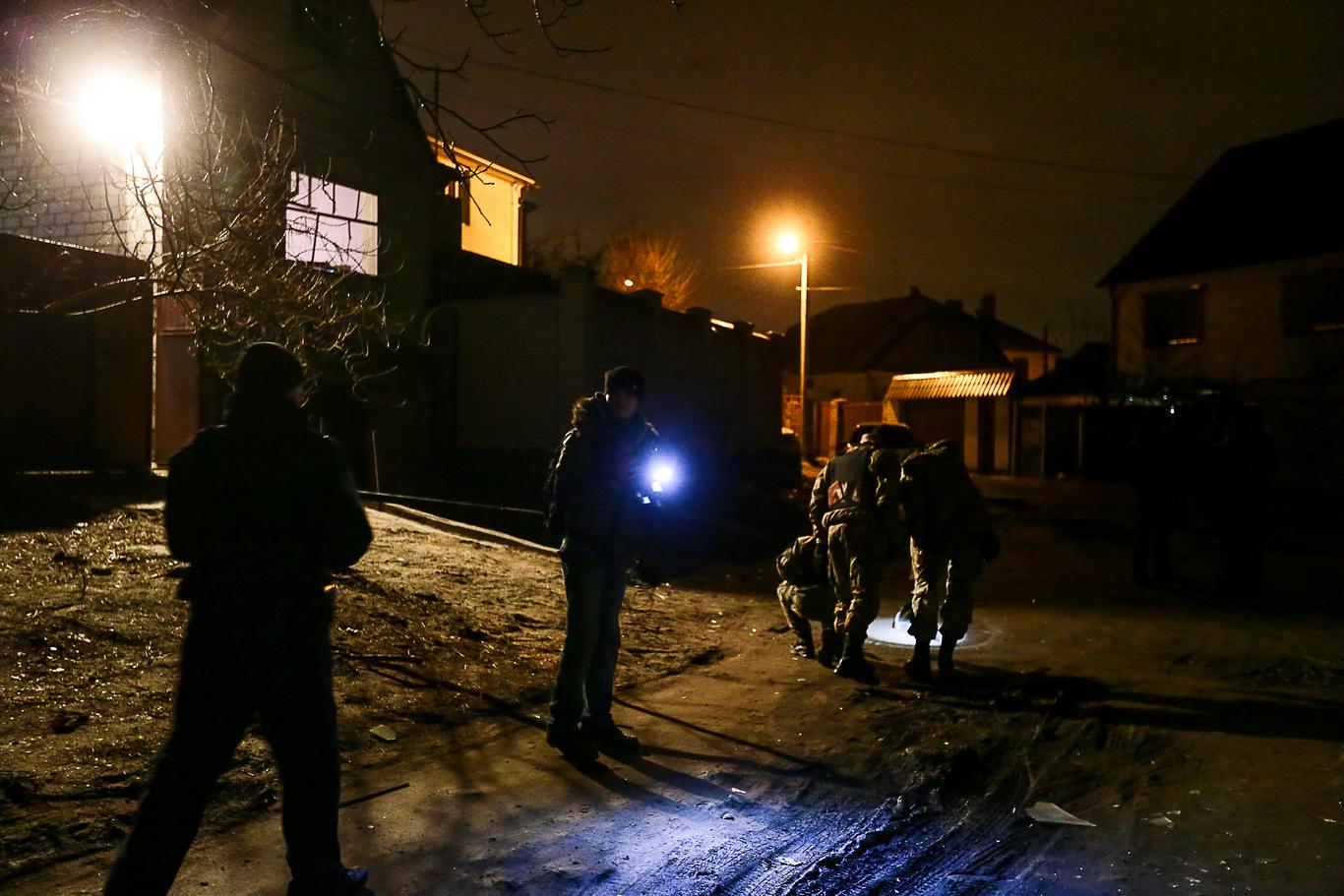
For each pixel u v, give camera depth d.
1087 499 23.77
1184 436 10.98
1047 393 32.16
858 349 51.56
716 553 13.20
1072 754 5.14
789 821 4.21
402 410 17.06
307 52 14.45
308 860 3.24
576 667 4.94
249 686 3.05
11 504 8.31
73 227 11.79
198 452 3.16
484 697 5.83
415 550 9.27
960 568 6.62
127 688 5.13
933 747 5.20
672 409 21.75
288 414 3.26
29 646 5.39
